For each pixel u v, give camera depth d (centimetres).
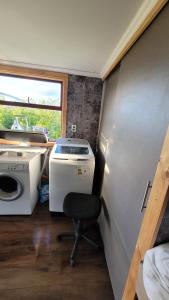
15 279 145
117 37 158
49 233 198
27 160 207
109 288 144
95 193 259
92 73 267
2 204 213
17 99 271
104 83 272
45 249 176
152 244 85
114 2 113
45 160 269
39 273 151
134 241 107
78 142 253
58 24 145
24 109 277
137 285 92
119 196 142
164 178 75
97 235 204
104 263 167
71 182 213
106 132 229
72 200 188
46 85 273
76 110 282
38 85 271
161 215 78
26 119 282
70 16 133
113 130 183
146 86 106
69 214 169
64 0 115
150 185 92
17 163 201
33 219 219
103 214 197
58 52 203
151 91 98
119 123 159
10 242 181
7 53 215
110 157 187
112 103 208
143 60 114
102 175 227
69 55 210
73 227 210
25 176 206
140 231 95
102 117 272
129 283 103
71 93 274
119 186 144
